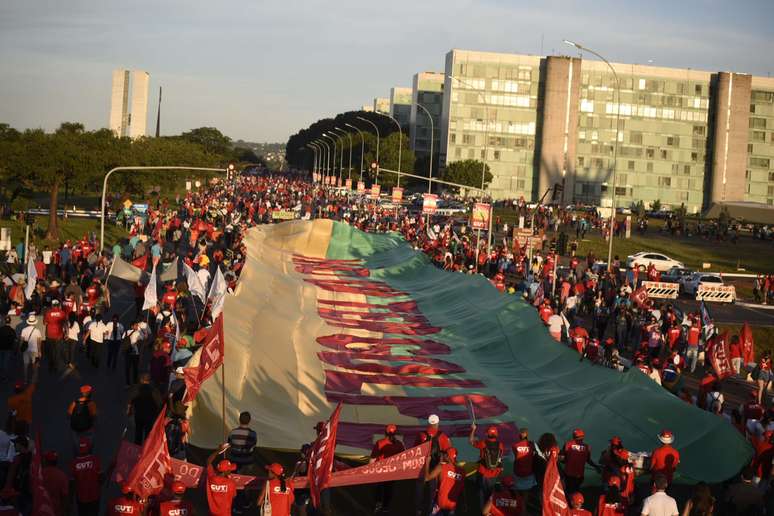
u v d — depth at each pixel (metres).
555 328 36.19
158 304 36.09
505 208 131.12
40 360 30.56
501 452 18.23
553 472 15.38
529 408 26.72
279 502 15.71
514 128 155.50
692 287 59.56
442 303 43.16
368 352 32.94
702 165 156.88
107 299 36.34
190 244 67.50
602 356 31.52
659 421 22.84
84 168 71.06
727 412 29.83
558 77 152.12
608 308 44.94
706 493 16.36
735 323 49.41
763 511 18.61
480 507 18.38
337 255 58.91
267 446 21.59
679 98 155.38
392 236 61.84
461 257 59.69
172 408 19.81
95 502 16.12
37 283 37.22
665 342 39.00
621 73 154.38
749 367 37.56
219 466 15.83
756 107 156.88
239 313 33.59
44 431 23.00
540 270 57.25
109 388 27.69
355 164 193.38
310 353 31.78
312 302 42.09
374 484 20.38
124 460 15.87
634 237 94.25
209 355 19.33
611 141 155.00
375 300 44.25
